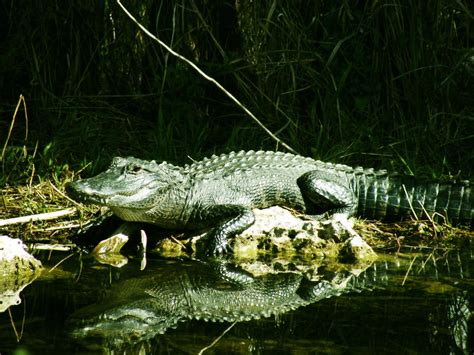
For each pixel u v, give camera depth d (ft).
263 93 36.27
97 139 34.55
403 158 32.83
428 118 35.04
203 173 26.35
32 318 16.01
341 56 36.91
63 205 27.94
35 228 25.94
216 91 39.65
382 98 36.32
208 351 13.99
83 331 15.21
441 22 36.04
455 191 28.04
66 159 32.55
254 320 16.17
